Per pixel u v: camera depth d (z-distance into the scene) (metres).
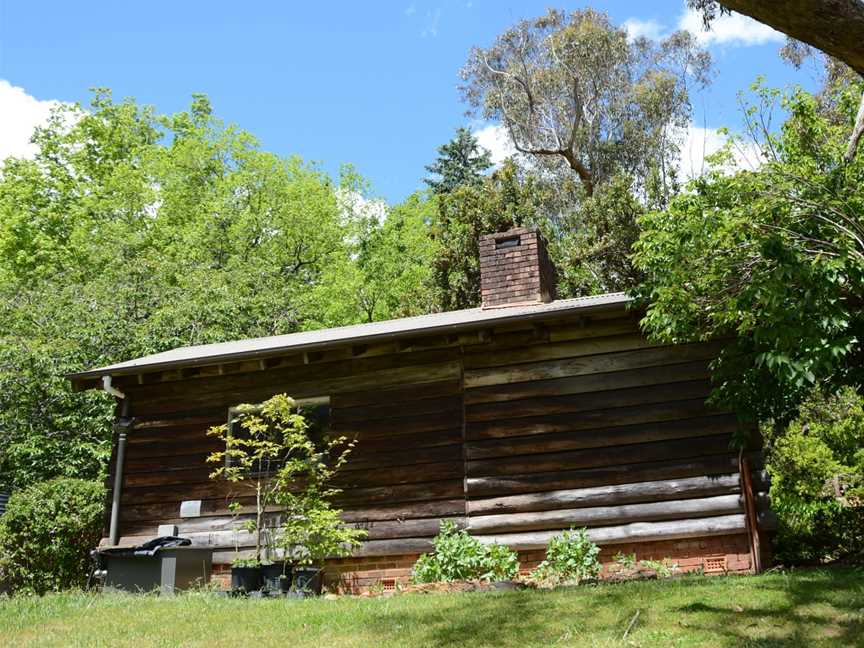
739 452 9.20
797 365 6.83
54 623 6.94
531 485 9.77
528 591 7.59
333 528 9.99
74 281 25.80
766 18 4.48
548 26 31.30
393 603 7.35
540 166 30.95
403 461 10.37
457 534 9.69
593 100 30.66
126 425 11.52
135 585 9.68
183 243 28.86
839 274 7.09
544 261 12.53
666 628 5.51
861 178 7.89
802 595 6.23
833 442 12.74
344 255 31.30
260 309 23.53
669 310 7.97
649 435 9.57
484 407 10.21
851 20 4.28
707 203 7.98
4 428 16.69
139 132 33.94
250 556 10.58
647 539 9.27
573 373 10.02
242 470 10.94
